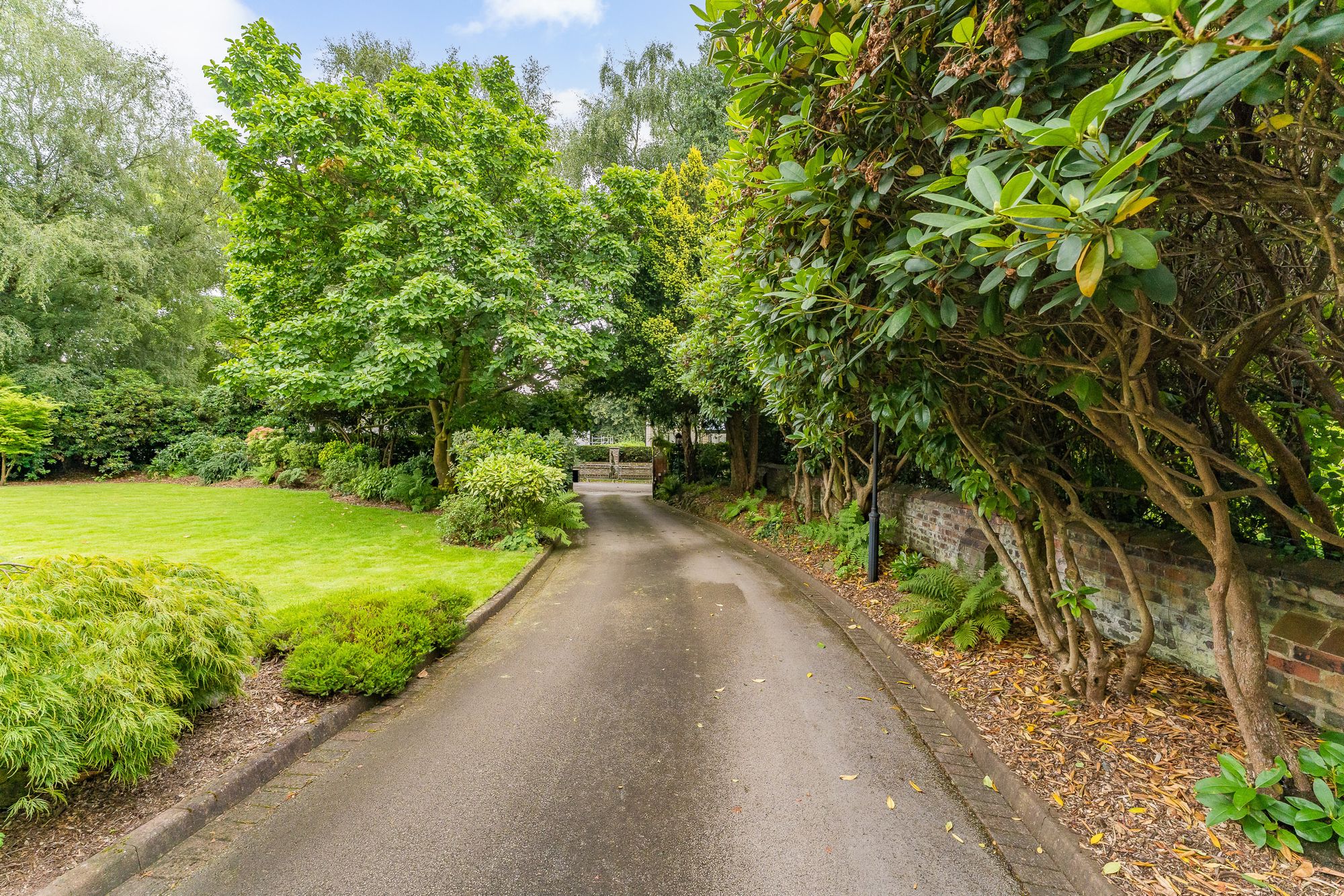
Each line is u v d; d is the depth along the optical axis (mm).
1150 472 2441
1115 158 1094
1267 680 2967
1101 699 3148
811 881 2088
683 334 11180
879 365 2875
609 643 4738
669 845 2291
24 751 1974
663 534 10836
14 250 14359
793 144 2256
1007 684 3543
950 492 6762
